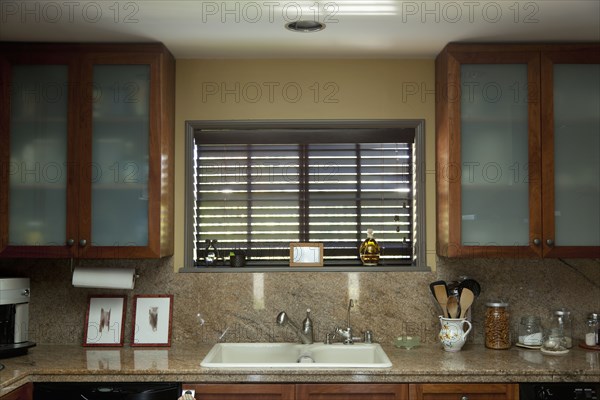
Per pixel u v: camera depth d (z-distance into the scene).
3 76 3.41
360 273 3.69
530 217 3.40
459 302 3.52
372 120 3.74
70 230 3.39
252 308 3.69
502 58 3.43
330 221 3.88
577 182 3.42
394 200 3.88
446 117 3.45
